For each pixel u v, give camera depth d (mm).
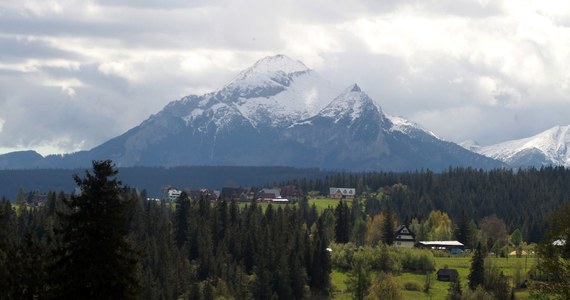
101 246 103938
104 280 103125
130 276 105312
